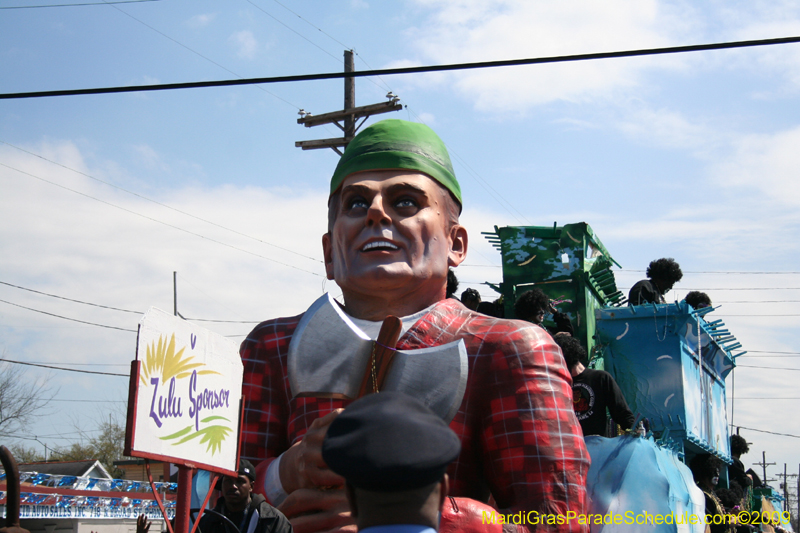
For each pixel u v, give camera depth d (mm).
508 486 4289
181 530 3033
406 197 4828
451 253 5062
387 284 4672
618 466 5246
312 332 4336
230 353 3520
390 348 4188
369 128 5117
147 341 2896
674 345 6855
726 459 8383
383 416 1904
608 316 7172
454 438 1926
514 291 7449
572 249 7383
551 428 4312
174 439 3018
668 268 9211
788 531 11977
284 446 4754
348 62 18359
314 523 3912
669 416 6691
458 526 3912
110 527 15422
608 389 6125
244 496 4082
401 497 1836
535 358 4480
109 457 46031
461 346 4133
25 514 10719
